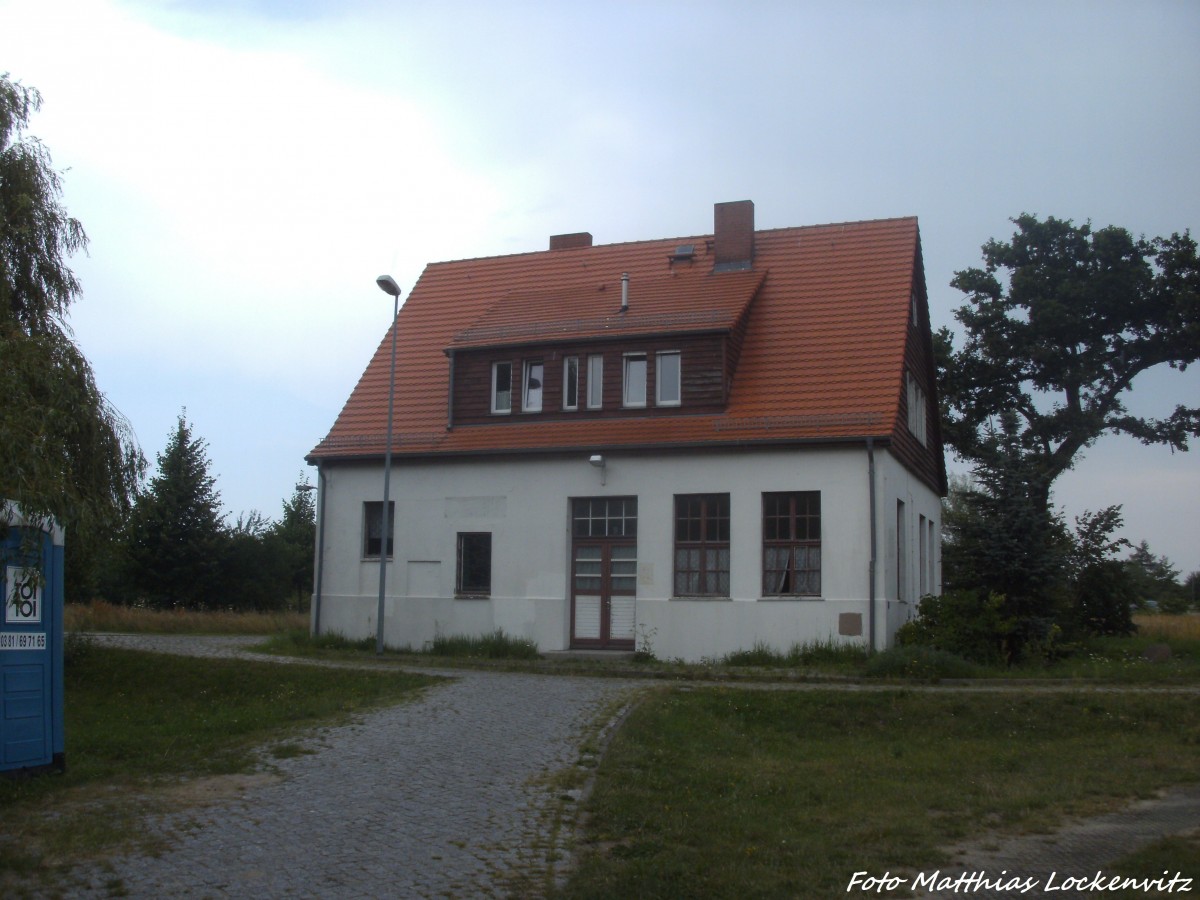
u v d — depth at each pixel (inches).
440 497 1042.7
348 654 975.0
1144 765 531.5
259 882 327.9
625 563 986.1
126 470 729.0
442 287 1278.3
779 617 912.3
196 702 740.0
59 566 468.8
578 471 994.7
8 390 503.8
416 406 1114.7
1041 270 1555.1
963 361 1611.7
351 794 435.8
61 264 790.5
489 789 445.4
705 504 956.0
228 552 1958.7
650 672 821.9
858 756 573.0
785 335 1035.9
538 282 1235.9
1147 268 1505.9
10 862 339.3
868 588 890.1
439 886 328.2
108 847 358.6
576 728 569.6
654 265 1203.2
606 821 402.6
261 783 454.9
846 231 1152.2
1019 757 560.4
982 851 379.9
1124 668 812.0
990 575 902.4
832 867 356.2
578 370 1033.5
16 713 450.6
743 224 1154.7
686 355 996.6
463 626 1017.5
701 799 448.8
